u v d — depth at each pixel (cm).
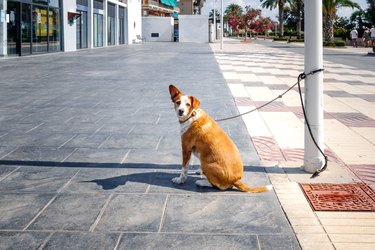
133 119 757
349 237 318
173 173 470
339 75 1567
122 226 337
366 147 580
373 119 770
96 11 3678
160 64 1956
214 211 366
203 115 418
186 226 337
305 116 471
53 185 431
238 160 411
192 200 391
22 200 391
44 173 469
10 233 325
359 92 1123
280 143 600
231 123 724
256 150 564
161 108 861
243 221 347
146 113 810
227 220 348
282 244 309
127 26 4819
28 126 703
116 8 4338
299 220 347
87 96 1020
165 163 507
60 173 470
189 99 412
